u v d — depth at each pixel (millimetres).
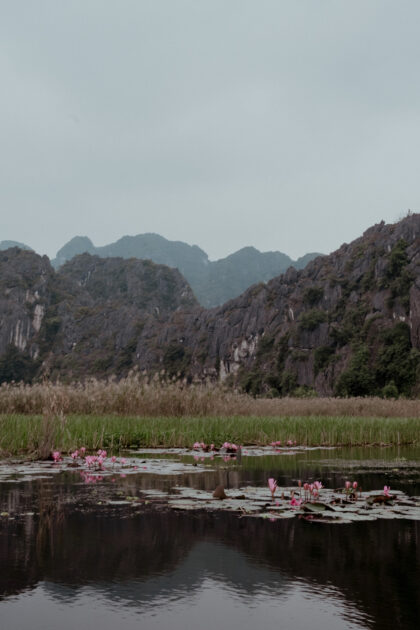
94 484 8898
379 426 20188
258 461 12711
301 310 149000
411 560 4750
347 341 126500
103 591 3971
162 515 6527
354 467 11430
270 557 4824
